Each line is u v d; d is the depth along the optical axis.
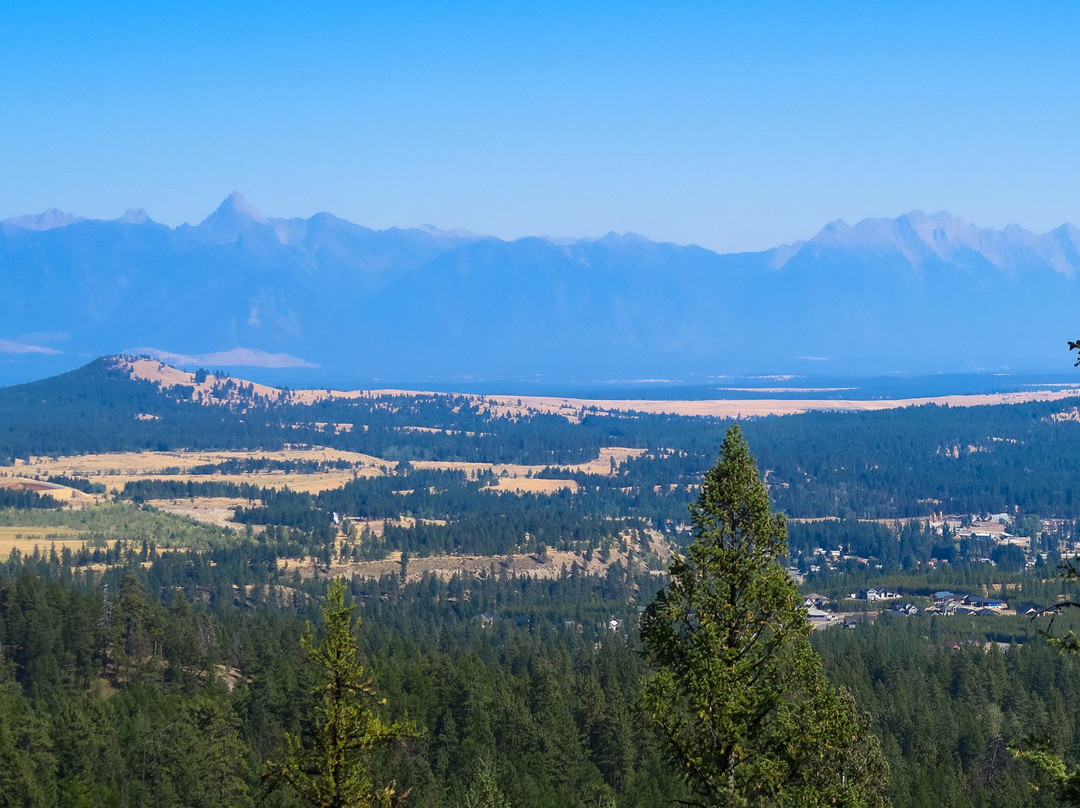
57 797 126.56
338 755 64.38
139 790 135.50
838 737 58.69
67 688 171.38
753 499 62.03
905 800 140.12
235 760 136.00
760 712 59.53
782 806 57.53
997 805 144.88
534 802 131.25
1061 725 165.38
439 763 145.62
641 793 135.00
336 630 65.25
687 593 62.06
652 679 60.31
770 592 60.41
